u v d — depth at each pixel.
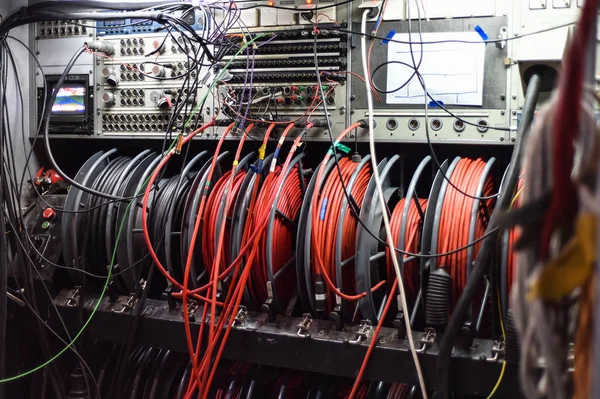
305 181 3.19
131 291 3.11
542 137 0.79
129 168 3.14
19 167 3.46
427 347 2.47
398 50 2.90
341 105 3.00
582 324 0.81
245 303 3.01
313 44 3.01
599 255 0.70
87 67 3.42
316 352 2.63
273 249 2.77
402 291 2.36
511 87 2.76
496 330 2.54
